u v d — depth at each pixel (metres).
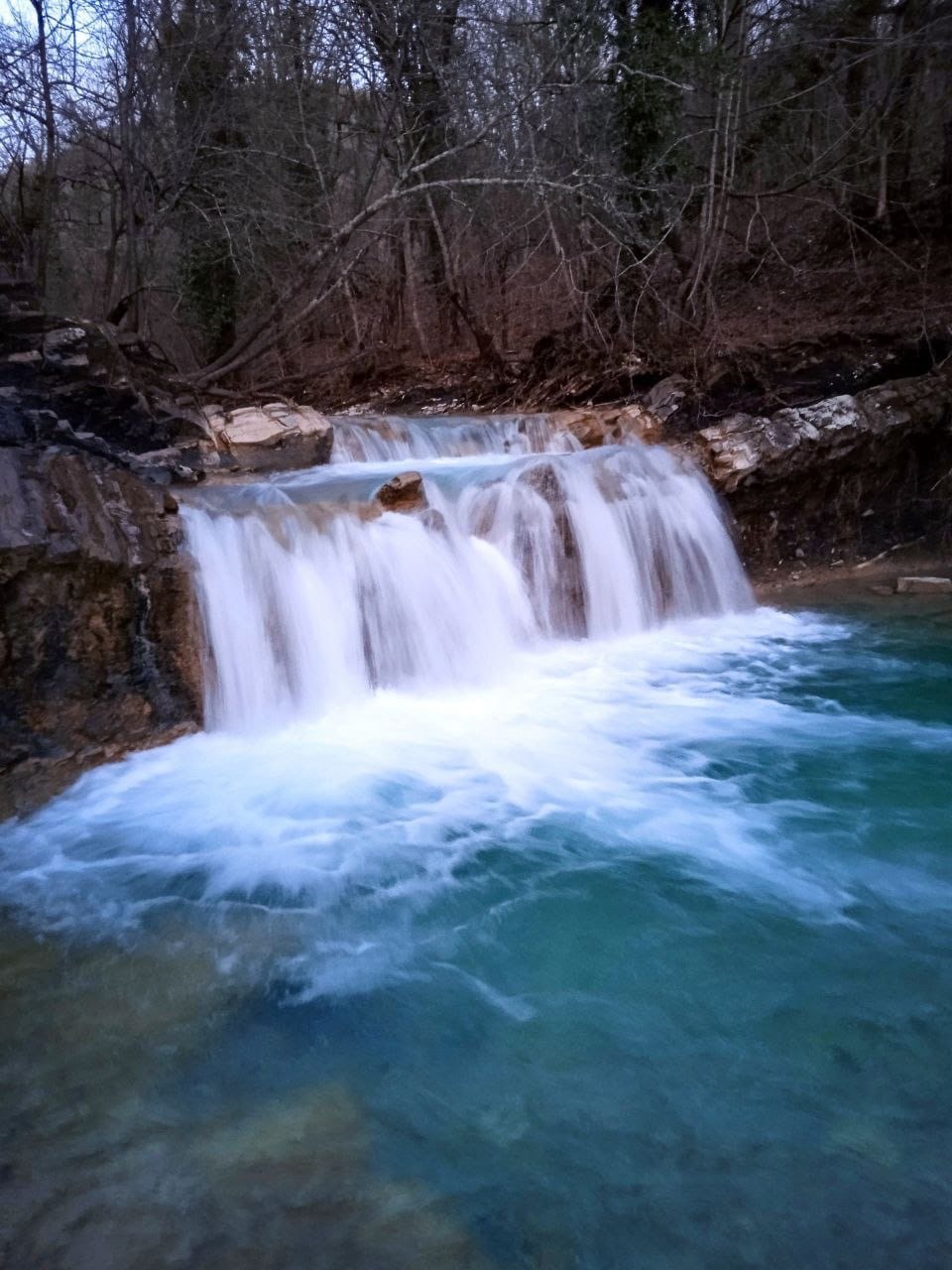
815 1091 3.71
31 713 6.23
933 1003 4.21
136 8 12.60
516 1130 3.52
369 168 19.67
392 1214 3.13
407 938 4.78
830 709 7.70
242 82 15.38
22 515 6.23
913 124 18.92
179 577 6.98
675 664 8.93
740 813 6.02
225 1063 3.87
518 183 13.46
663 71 14.95
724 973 4.46
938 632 9.58
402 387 18.12
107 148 14.66
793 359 13.78
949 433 11.85
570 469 9.96
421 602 8.45
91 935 4.77
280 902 5.08
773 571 11.36
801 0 17.66
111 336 11.46
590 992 4.35
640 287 15.31
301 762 6.81
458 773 6.66
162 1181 3.26
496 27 16.02
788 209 20.66
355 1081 3.77
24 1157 3.36
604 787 6.42
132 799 6.20
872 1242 3.04
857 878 5.27
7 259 13.76
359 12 14.55
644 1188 3.26
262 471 10.80
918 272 16.66
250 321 17.11
